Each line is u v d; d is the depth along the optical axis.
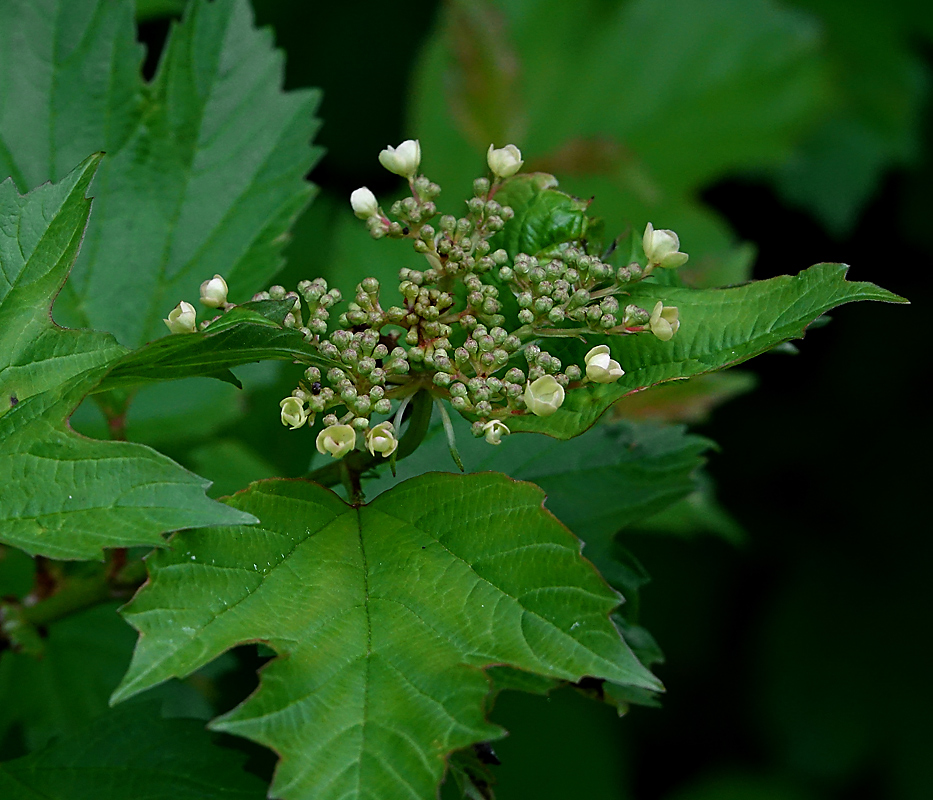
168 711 0.62
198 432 0.63
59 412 0.55
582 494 0.61
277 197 0.63
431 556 0.55
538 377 0.56
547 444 0.61
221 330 0.54
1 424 0.55
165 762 0.58
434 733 0.53
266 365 0.63
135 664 0.53
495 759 0.56
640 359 0.56
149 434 0.63
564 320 0.57
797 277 0.56
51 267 0.56
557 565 0.55
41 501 0.54
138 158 0.62
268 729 0.53
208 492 0.65
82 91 0.62
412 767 0.53
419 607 0.55
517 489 0.55
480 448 0.60
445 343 0.56
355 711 0.53
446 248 0.57
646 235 0.57
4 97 0.62
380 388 0.56
